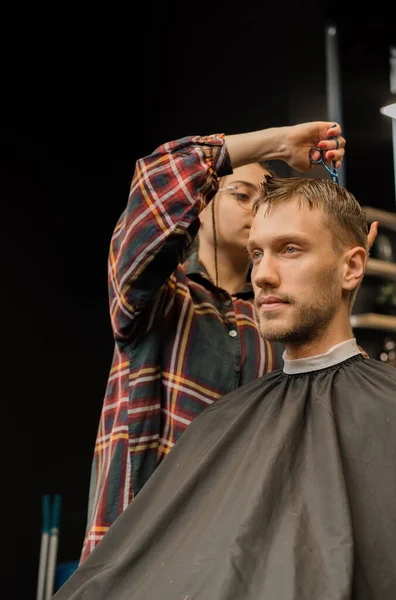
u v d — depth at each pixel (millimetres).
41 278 4078
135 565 1385
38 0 4148
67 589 1438
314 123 1842
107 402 1937
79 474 4012
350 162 3531
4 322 3984
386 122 3596
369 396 1436
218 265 2104
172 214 1769
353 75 3600
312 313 1500
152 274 1787
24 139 4117
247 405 1542
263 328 1522
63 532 3928
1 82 4086
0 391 3930
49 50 4176
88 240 4180
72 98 4199
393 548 1239
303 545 1235
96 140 4223
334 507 1265
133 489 1782
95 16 4215
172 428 1824
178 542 1374
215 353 1903
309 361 1529
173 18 4059
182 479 1507
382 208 3529
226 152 1820
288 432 1409
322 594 1165
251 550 1254
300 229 1494
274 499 1315
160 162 1824
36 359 4016
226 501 1344
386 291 3529
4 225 4047
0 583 3770
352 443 1375
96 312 4160
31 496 3906
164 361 1868
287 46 3568
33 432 3961
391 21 3631
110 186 4227
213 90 3836
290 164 1874
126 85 4219
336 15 3611
